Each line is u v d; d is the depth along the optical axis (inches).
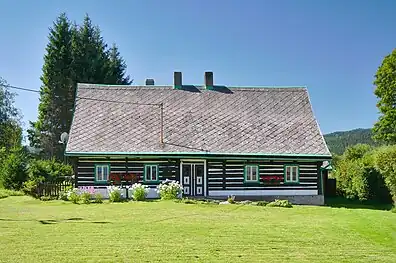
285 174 1232.8
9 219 724.0
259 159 1211.2
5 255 478.3
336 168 1572.3
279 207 999.6
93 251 499.8
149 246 526.9
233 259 478.9
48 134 2191.2
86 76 2159.2
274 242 564.7
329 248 540.4
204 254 495.5
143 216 766.5
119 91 1387.8
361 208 1077.1
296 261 478.3
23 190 1275.8
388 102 2004.2
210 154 1187.9
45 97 2187.5
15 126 2650.1
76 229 628.1
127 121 1283.2
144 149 1192.2
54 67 2172.7
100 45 2325.3
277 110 1368.1
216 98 1389.0
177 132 1256.2
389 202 1179.9
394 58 1975.9
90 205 961.5
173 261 464.8
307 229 661.9
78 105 1325.0
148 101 1357.0
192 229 638.5
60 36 2207.2
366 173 1227.2
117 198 1062.4
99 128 1251.8
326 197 1419.8
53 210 860.0
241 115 1337.4
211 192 1204.5
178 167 1199.6
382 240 597.0
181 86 1414.9
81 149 1173.7
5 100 2753.4
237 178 1216.2
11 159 1445.6
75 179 1177.4
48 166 1423.5
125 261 461.4
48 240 553.3
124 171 1190.9
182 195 1165.1
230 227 663.1
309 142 1264.8
